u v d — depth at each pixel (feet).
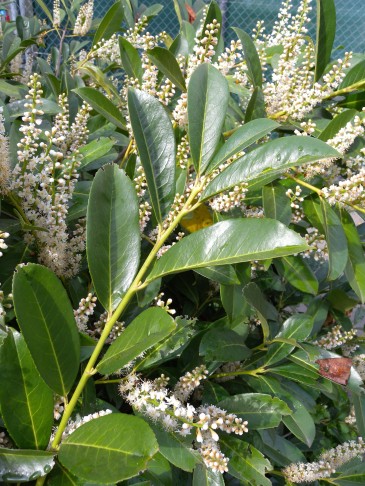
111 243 1.14
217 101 1.20
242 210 1.85
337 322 2.46
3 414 0.94
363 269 1.66
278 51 2.25
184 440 1.20
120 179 1.16
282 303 2.61
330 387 1.72
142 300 1.39
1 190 1.40
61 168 1.51
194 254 1.06
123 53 1.93
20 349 0.99
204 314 2.44
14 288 0.94
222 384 2.00
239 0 7.99
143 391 1.27
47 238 1.45
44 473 0.88
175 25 8.46
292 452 1.97
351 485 1.90
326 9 1.65
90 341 1.32
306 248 0.97
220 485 1.34
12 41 3.03
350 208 1.75
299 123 1.79
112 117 1.83
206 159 1.16
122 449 0.84
